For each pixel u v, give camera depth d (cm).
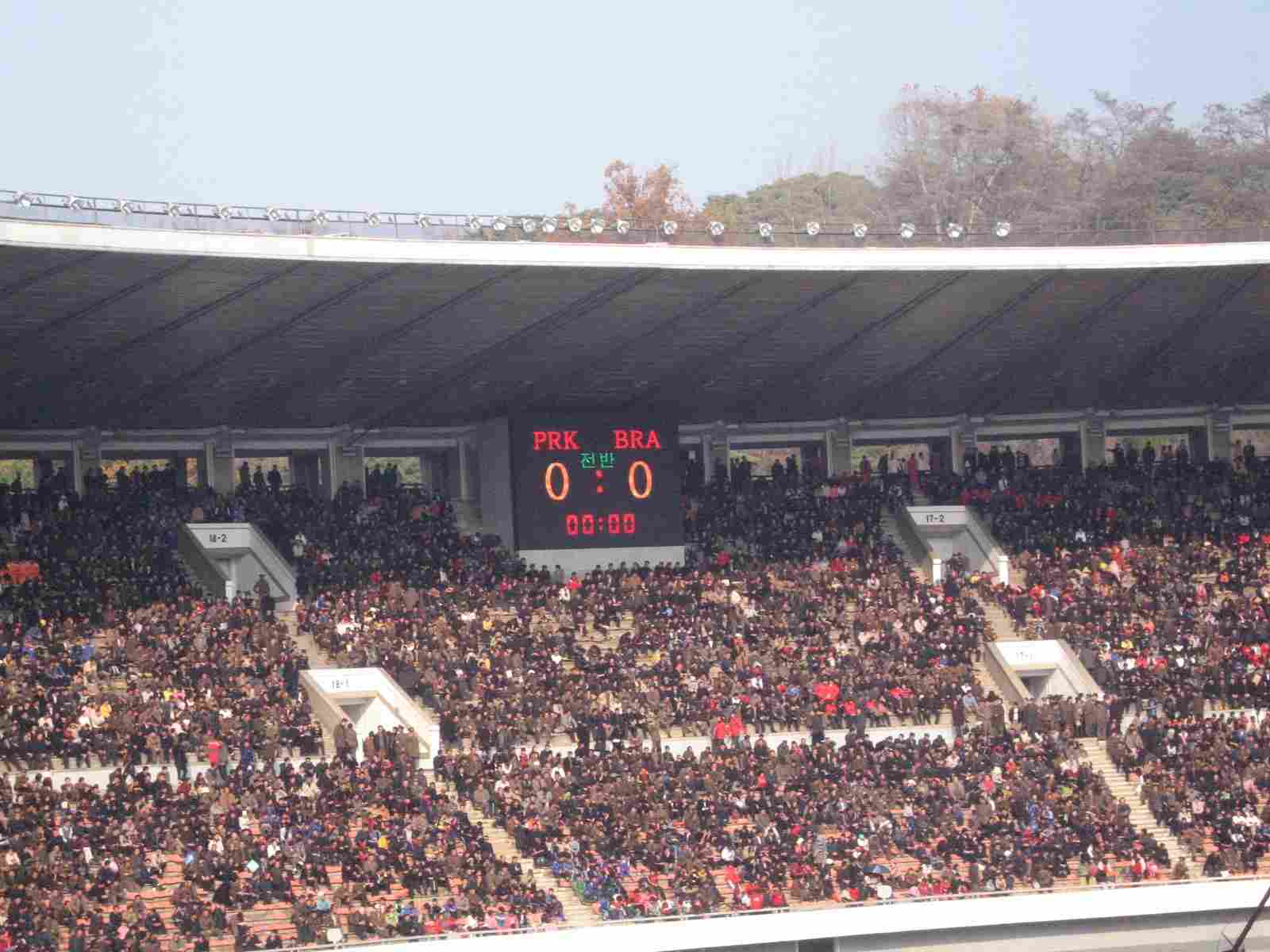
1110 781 6588
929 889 5838
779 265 6738
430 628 6856
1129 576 7944
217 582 7019
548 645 6912
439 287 6500
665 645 7019
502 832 5834
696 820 5928
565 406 7819
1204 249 7181
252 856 5316
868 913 5703
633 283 6706
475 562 7519
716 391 7962
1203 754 6569
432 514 7944
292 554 7419
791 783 6244
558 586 7394
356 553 7438
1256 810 6375
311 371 7181
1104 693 7138
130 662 6212
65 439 7594
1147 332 7875
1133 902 5938
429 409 7806
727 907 5638
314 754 6041
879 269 6875
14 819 5159
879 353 7775
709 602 7344
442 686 6475
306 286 6309
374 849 5466
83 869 5116
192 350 6756
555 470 7738
